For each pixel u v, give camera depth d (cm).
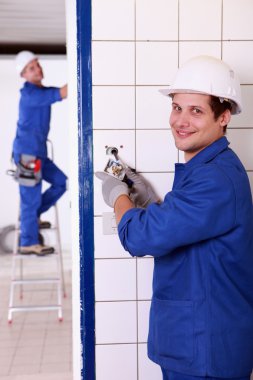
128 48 207
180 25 208
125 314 216
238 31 210
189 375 160
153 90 209
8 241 673
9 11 468
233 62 211
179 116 165
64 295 488
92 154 210
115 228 212
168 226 152
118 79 208
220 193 151
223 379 161
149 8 206
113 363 217
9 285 529
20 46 611
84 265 212
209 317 158
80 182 210
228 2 208
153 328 172
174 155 212
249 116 214
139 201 205
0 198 695
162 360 166
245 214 158
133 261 214
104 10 205
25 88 420
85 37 205
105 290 215
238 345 160
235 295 161
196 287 159
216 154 163
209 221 151
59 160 693
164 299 167
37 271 589
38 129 425
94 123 209
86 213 211
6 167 692
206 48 209
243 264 162
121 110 209
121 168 201
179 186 163
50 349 354
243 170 165
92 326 215
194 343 158
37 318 425
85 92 207
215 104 162
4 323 412
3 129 687
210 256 159
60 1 436
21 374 310
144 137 211
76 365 227
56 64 684
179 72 167
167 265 166
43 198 448
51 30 539
